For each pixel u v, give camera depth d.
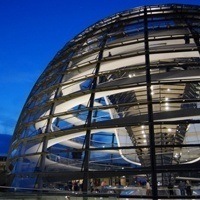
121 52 18.36
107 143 17.73
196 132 17.50
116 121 14.85
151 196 12.60
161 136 16.48
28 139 17.61
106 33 20.45
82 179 14.20
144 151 15.80
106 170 14.02
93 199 13.29
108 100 17.92
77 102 17.12
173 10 20.81
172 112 14.57
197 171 12.86
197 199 12.30
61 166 15.97
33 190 15.23
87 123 15.37
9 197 13.76
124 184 13.66
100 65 17.83
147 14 20.75
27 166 17.12
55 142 16.62
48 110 18.12
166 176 13.52
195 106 16.58
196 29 18.36
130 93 17.30
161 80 15.51
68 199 13.59
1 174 21.62
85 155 14.62
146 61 16.50
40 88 21.12
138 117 14.58
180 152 16.03
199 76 15.59
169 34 18.11
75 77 18.55
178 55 16.80
